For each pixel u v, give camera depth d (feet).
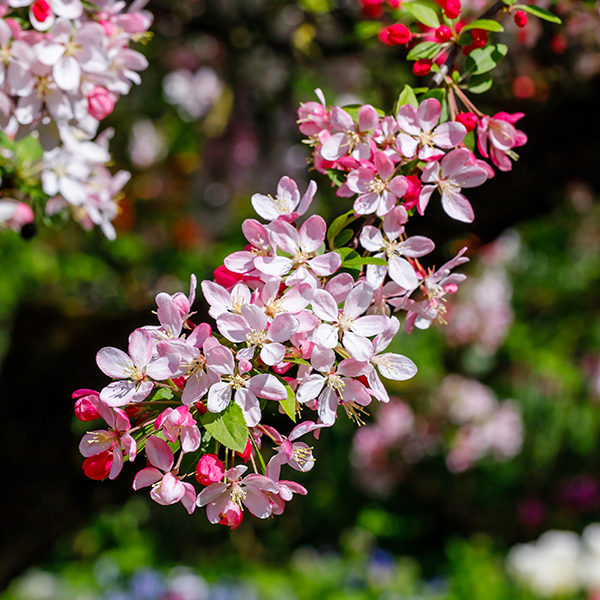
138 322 5.71
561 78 4.71
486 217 4.64
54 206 4.04
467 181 3.54
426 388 11.56
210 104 10.54
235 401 3.30
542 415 11.23
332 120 3.53
